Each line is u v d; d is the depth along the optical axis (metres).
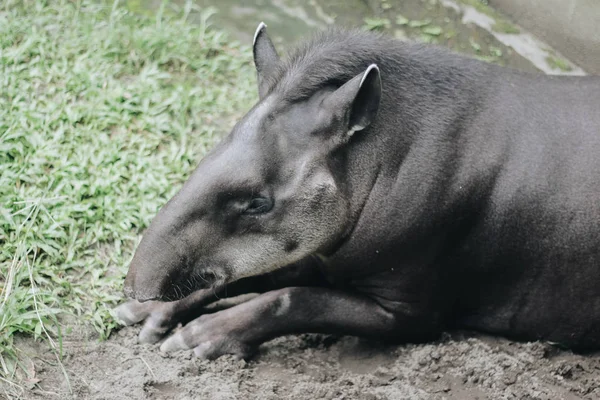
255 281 9.51
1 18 12.48
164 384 8.48
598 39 12.48
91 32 12.59
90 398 8.24
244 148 8.12
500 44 13.39
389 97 8.59
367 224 8.64
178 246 8.12
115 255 9.66
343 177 8.44
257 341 8.92
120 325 9.05
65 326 8.94
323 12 14.11
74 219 9.86
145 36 12.62
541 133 8.84
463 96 8.83
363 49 8.56
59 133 10.75
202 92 12.11
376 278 8.94
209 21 13.83
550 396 8.66
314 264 9.34
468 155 8.68
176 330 9.17
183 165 10.88
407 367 8.95
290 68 8.41
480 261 8.95
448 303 9.17
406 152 8.60
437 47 9.06
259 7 14.16
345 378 8.70
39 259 9.34
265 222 8.25
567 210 8.77
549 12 13.05
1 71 11.56
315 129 8.19
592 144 8.85
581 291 9.02
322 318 8.94
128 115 11.35
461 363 8.98
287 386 8.65
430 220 8.62
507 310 9.26
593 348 9.40
